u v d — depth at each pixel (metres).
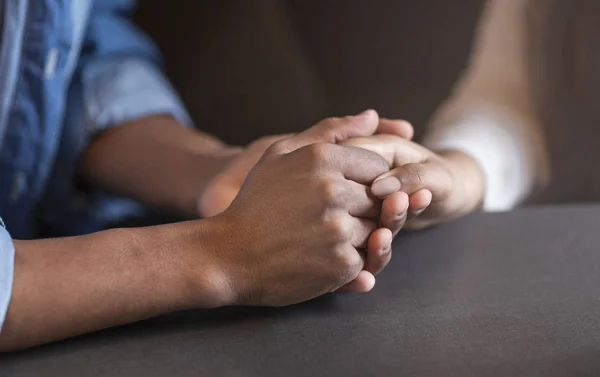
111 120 1.01
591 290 0.72
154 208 0.98
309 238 0.66
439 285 0.73
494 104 1.11
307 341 0.65
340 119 0.74
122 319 0.66
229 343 0.65
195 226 0.68
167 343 0.65
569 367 0.63
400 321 0.68
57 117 0.93
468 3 1.09
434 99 1.12
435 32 1.11
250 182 0.69
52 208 1.02
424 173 0.70
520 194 1.11
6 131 0.92
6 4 0.87
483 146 1.10
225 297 0.67
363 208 0.67
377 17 1.11
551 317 0.68
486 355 0.64
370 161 0.69
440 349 0.64
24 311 0.64
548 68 1.09
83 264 0.66
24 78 0.90
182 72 1.19
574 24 1.08
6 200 0.95
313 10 1.13
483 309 0.69
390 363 0.63
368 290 0.70
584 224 0.85
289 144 0.72
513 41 1.10
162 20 1.19
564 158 1.10
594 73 1.08
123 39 1.08
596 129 1.09
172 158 0.96
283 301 0.68
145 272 0.66
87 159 1.02
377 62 1.12
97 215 1.04
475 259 0.78
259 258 0.66
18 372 0.63
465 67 1.11
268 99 1.17
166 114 1.05
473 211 0.84
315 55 1.14
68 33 0.90
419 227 0.80
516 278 0.74
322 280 0.67
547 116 1.10
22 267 0.65
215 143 0.99
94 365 0.63
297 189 0.66
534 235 0.82
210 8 1.17
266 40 1.15
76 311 0.65
